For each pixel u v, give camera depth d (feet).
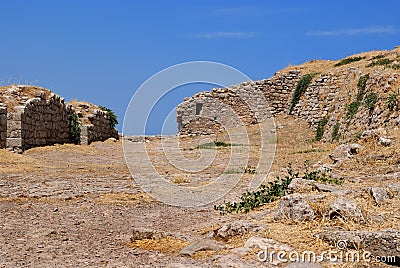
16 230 30.81
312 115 123.85
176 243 27.35
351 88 111.55
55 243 27.91
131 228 32.50
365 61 127.03
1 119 82.53
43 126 98.02
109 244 27.86
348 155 58.65
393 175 44.09
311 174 42.29
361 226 26.89
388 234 23.63
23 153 85.05
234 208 38.40
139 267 22.80
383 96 90.48
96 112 126.41
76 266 23.08
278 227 28.12
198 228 31.99
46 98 102.22
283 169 65.41
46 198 42.88
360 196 32.07
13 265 23.17
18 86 99.25
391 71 97.91
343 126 102.22
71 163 76.48
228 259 23.30
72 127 114.93
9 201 41.14
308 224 28.04
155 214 37.60
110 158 87.04
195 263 23.39
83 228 32.27
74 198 43.52
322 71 134.10
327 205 29.30
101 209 39.19
